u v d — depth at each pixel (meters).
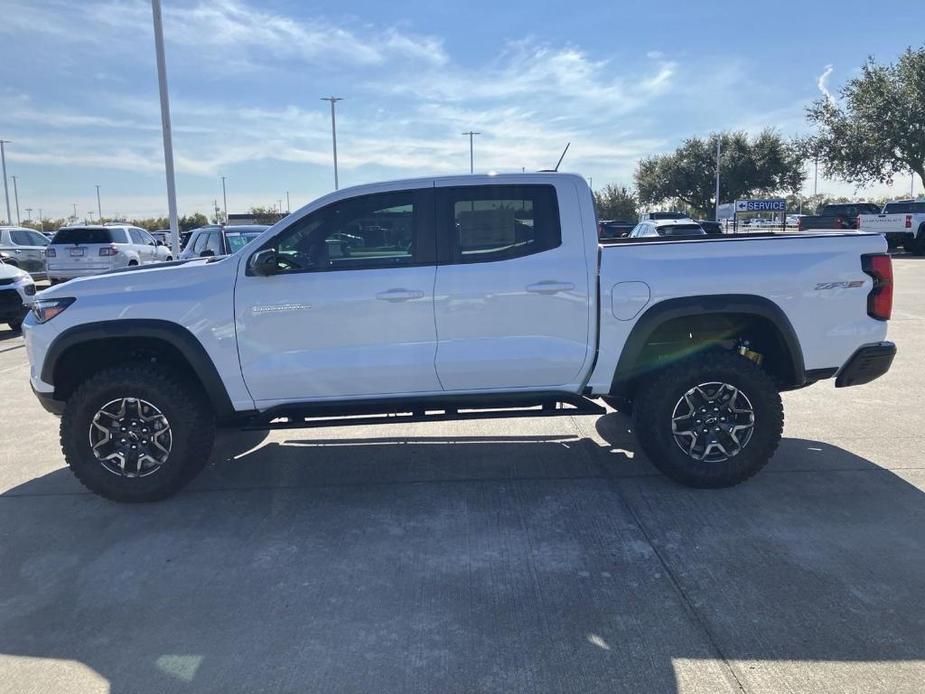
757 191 54.69
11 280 11.98
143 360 4.97
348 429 6.38
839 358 4.75
